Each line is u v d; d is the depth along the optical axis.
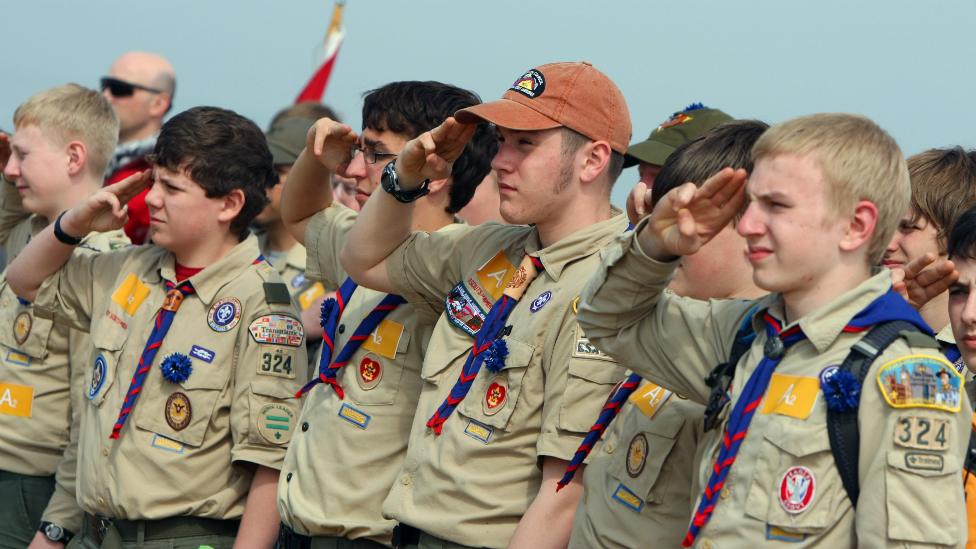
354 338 14.45
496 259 13.34
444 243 13.77
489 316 12.79
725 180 9.27
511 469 12.38
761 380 9.28
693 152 11.32
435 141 13.04
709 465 9.59
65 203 18.70
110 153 19.27
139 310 15.90
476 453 12.41
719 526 9.13
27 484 18.16
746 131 11.33
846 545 8.75
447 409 12.75
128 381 15.55
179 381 15.25
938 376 8.66
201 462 15.29
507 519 12.34
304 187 15.77
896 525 8.41
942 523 8.44
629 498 11.21
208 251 15.82
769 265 9.05
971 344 11.49
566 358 12.02
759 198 9.12
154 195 15.56
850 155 8.95
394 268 13.99
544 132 12.55
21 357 18.17
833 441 8.72
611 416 11.35
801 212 8.93
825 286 9.12
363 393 14.27
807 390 8.98
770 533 8.89
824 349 9.02
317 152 14.97
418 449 12.93
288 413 15.29
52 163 18.58
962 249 11.55
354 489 14.03
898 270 10.84
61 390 18.16
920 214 13.47
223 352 15.38
